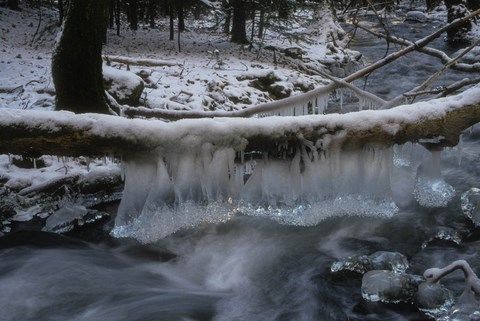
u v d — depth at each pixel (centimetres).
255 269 474
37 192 605
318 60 1490
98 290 444
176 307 412
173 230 531
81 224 572
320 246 508
